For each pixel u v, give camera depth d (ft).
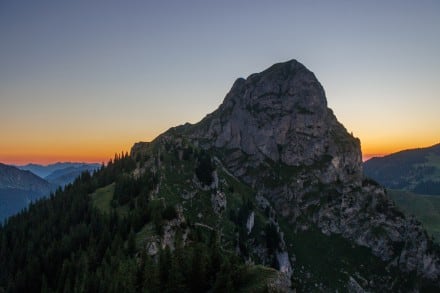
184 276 338.34
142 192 587.68
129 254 413.18
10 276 485.15
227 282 316.40
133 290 329.31
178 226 473.67
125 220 492.13
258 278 334.24
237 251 643.45
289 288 341.41
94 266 418.10
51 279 455.22
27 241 577.84
